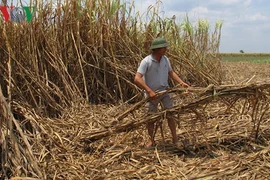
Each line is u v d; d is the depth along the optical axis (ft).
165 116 14.37
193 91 14.19
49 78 22.45
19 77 19.72
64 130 17.43
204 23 30.22
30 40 20.89
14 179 10.53
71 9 23.77
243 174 12.39
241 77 43.21
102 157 14.32
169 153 14.62
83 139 15.35
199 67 28.25
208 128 17.43
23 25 20.51
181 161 13.74
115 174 12.76
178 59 27.35
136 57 24.98
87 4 24.45
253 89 14.14
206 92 14.11
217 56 30.42
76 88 23.20
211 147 14.99
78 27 23.81
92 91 24.41
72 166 13.34
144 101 14.69
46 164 13.07
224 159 13.71
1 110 12.32
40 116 18.40
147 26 26.43
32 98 19.29
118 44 25.03
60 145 15.12
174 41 27.40
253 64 78.02
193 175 12.29
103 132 15.11
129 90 25.03
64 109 20.71
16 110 16.55
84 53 24.43
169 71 15.30
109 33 24.61
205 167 13.04
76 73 24.07
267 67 66.59
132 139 16.15
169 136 16.42
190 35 28.84
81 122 18.74
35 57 20.79
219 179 12.06
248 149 14.83
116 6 24.73
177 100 18.04
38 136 15.06
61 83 22.58
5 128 13.17
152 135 15.23
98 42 24.53
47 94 19.80
